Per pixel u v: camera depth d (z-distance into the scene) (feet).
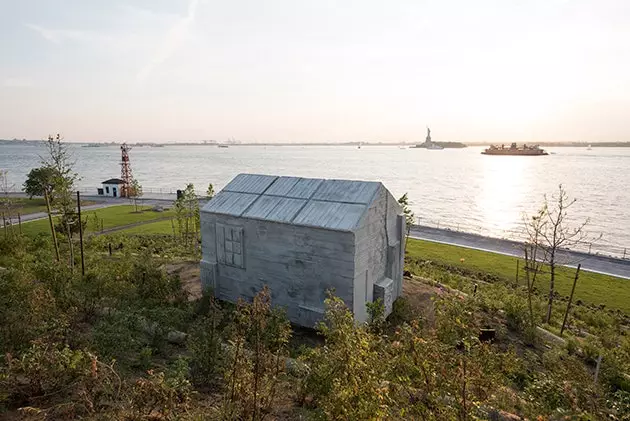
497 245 144.77
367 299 59.00
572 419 29.84
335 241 54.34
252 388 27.96
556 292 95.40
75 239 118.32
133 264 61.67
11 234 104.47
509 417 31.19
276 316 41.04
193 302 60.90
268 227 59.88
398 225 68.13
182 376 28.55
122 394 27.35
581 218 234.79
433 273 97.96
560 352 52.95
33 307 38.78
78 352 30.73
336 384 23.13
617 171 583.58
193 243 127.03
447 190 370.12
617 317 80.28
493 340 57.67
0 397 27.20
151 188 366.84
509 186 399.24
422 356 24.03
